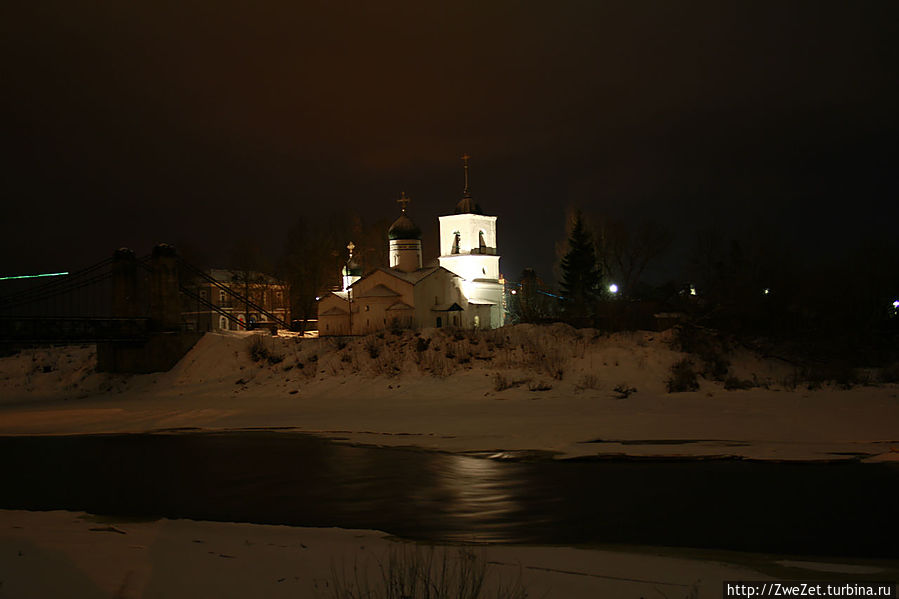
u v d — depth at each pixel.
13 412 46.75
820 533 17.41
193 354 57.06
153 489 23.89
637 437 30.20
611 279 85.00
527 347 49.31
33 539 15.27
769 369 47.66
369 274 75.12
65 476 26.38
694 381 43.06
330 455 29.19
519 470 25.41
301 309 90.81
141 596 11.59
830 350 50.59
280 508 20.84
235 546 15.30
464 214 83.81
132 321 58.12
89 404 49.66
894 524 18.08
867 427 30.48
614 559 14.94
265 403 45.56
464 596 11.79
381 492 22.61
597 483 23.14
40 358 65.50
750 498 20.81
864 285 61.12
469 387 44.22
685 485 22.59
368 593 11.67
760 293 54.03
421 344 50.47
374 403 43.12
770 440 28.84
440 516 19.53
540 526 18.36
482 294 83.31
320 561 14.04
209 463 28.33
